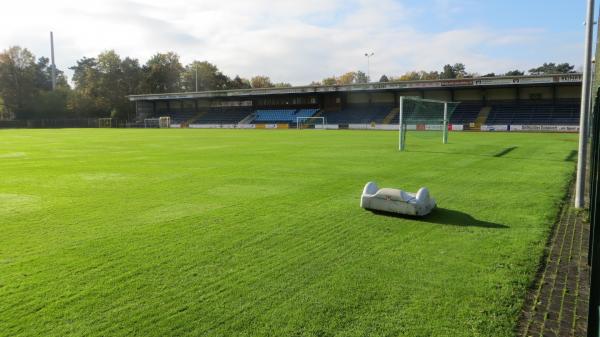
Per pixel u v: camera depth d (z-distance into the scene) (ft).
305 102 216.33
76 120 257.55
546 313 12.77
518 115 157.07
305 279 15.31
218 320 12.34
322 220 23.67
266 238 20.31
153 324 12.12
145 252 18.33
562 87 158.61
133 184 36.60
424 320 12.28
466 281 15.08
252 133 142.72
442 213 25.39
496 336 11.44
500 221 23.50
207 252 18.30
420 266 16.57
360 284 14.85
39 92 272.10
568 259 17.47
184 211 26.12
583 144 26.50
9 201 29.50
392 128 168.86
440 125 113.91
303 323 12.15
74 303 13.44
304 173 42.78
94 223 23.32
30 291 14.34
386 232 21.33
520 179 38.37
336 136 118.11
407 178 39.17
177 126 226.17
